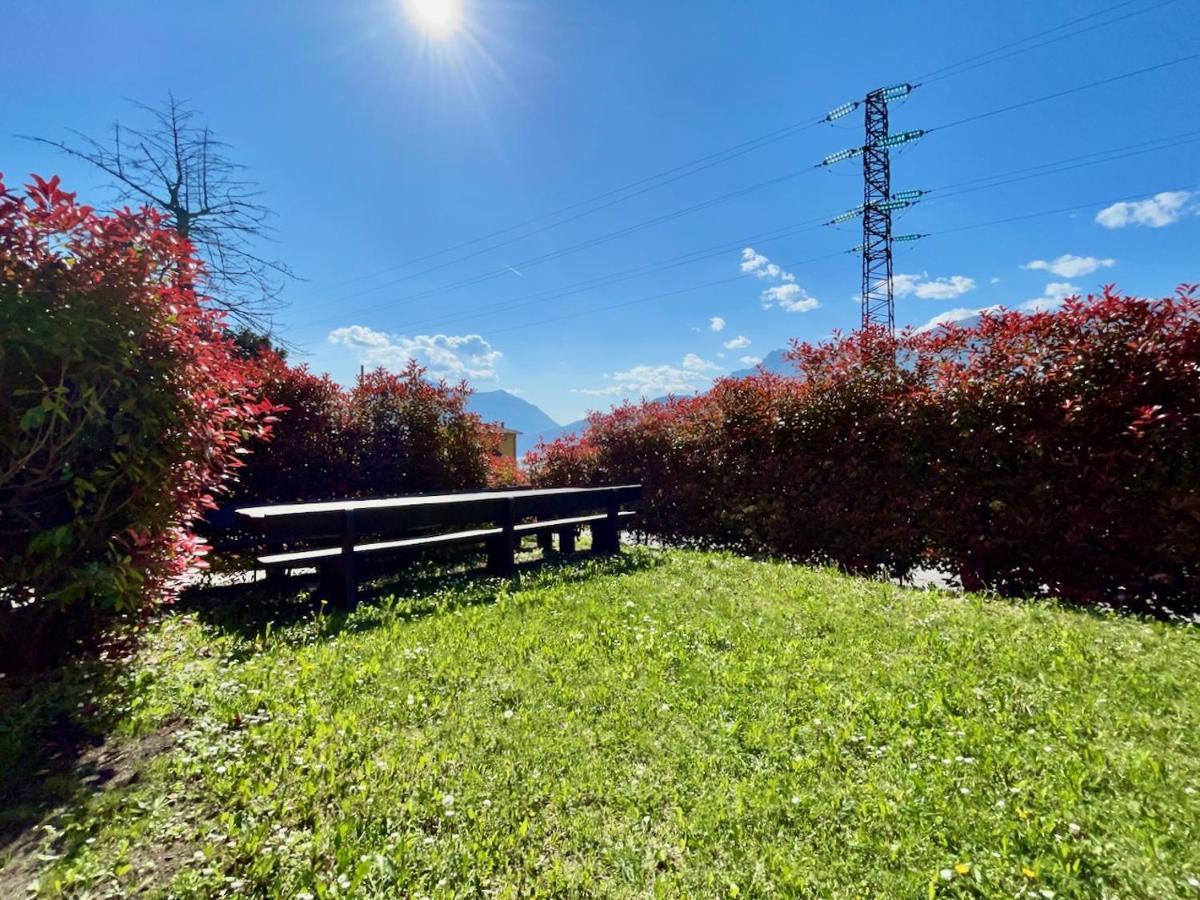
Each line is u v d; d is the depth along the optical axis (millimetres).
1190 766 2387
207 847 1951
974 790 2273
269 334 15070
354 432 8219
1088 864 1889
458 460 9375
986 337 5590
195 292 3607
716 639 3936
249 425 5062
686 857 1983
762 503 7508
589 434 11141
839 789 2320
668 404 9977
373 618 4387
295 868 1891
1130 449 4637
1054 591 5039
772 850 2002
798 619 4332
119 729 2664
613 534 7395
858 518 6426
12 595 3094
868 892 1826
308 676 3242
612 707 2977
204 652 3678
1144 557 4625
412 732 2713
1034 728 2719
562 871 1923
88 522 3188
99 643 3479
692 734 2725
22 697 2918
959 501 5613
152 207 3326
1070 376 4926
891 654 3652
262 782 2301
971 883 1835
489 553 5977
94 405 3004
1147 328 4629
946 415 5695
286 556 4578
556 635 3984
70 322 2871
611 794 2285
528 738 2668
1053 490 5012
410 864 1919
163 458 3387
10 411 2889
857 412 6520
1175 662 3381
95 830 2066
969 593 5188
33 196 2910
